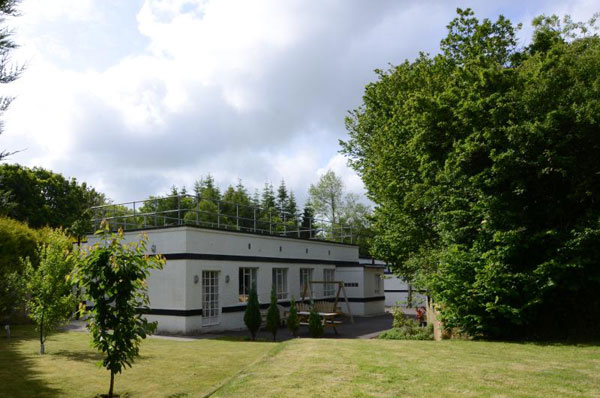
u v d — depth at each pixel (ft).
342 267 90.02
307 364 24.48
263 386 19.58
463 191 41.16
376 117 73.41
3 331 57.67
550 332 36.24
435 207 48.42
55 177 133.80
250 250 66.85
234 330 61.98
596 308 36.40
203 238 58.49
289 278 75.36
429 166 44.14
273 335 54.49
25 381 27.17
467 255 37.45
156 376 28.32
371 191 73.77
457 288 36.45
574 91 36.94
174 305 55.88
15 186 114.83
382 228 69.67
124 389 24.84
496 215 36.96
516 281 34.81
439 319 39.04
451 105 42.63
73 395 23.53
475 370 22.04
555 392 17.57
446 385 18.90
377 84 72.84
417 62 72.02
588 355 26.78
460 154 38.32
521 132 35.24
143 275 22.27
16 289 52.34
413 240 57.31
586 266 34.60
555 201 37.22
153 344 45.75
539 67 38.81
